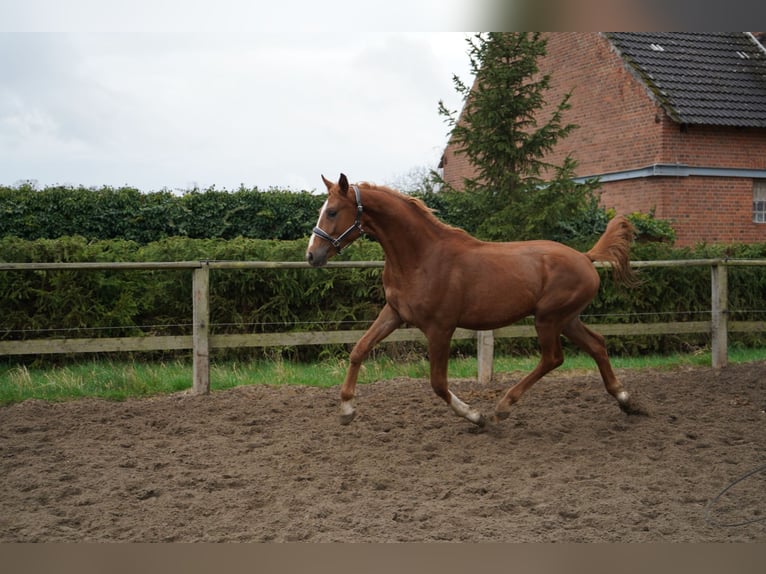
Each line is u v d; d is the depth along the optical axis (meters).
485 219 10.77
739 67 18.50
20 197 13.46
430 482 4.89
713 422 6.44
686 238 17.00
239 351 9.18
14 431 6.07
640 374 8.81
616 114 17.92
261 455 5.46
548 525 4.12
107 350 7.32
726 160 17.27
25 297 8.45
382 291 9.51
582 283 6.09
